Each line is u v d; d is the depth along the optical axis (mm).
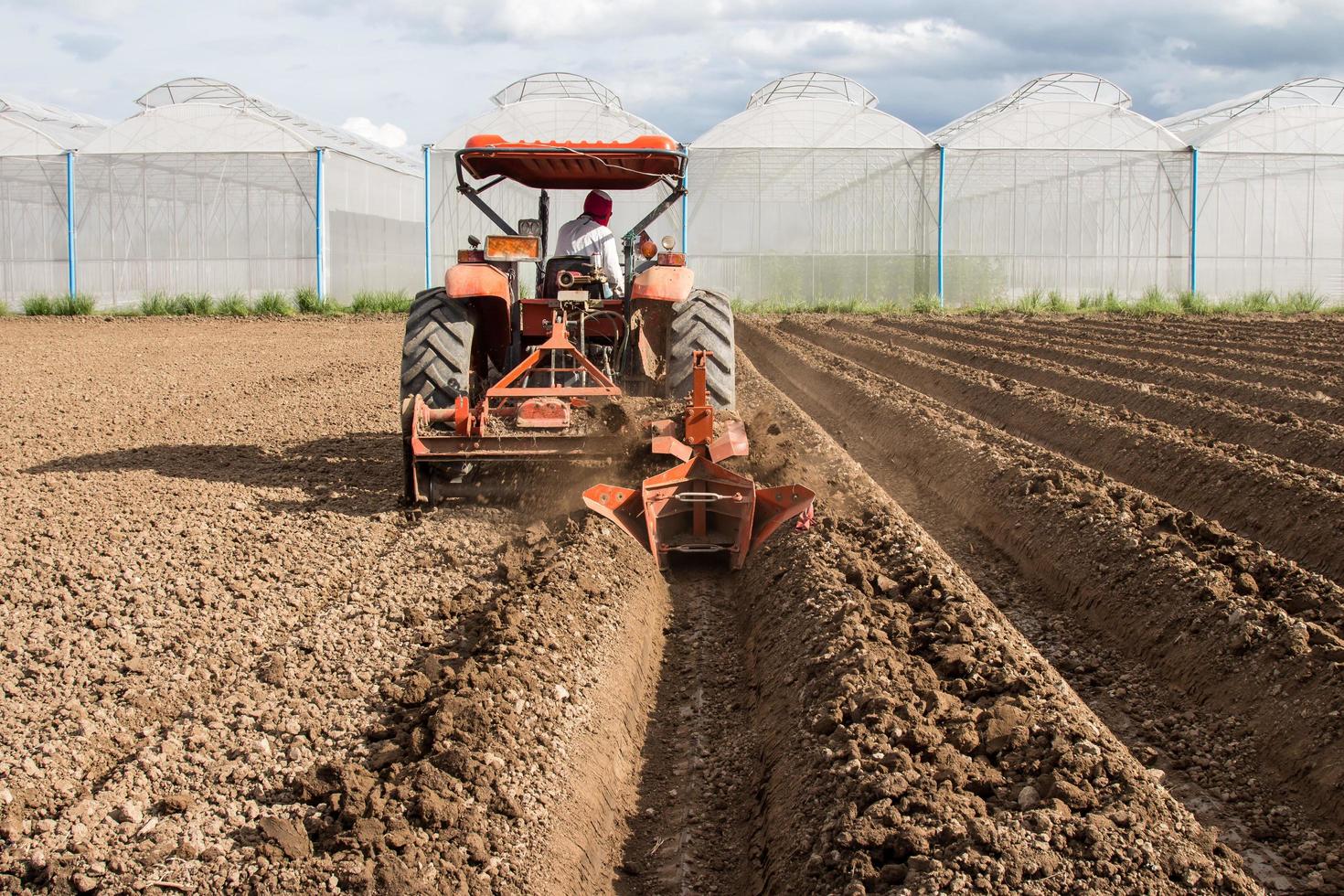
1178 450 7352
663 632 4973
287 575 5102
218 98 31922
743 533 5582
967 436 8125
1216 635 4422
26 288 26750
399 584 5012
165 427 9312
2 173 26609
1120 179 26469
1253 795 3619
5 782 3221
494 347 7469
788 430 8312
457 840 2980
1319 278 26688
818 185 26578
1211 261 26609
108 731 3561
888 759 3242
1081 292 26594
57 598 4703
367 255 28969
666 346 7348
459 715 3549
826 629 4238
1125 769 3205
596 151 6754
